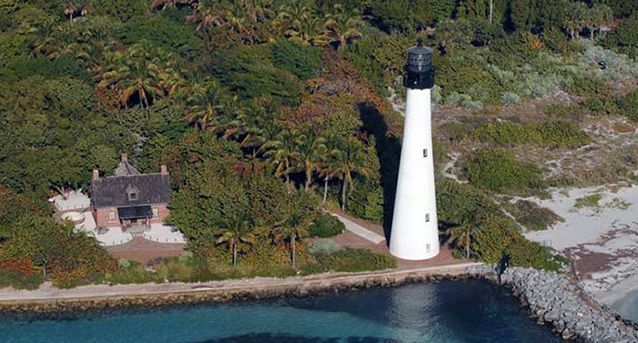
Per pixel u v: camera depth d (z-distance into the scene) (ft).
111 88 534.78
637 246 457.27
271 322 401.08
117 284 416.26
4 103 512.22
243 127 489.67
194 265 424.87
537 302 407.44
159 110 508.12
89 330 393.29
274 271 424.87
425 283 425.69
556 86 653.30
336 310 409.69
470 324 400.88
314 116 527.40
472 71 648.79
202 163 472.85
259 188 449.89
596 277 428.15
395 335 393.91
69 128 499.92
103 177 464.24
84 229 452.35
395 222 435.53
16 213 438.81
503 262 434.71
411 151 416.87
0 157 468.34
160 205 457.68
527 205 491.31
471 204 473.26
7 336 388.37
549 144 569.23
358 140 512.22
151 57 554.05
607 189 519.60
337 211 479.82
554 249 451.12
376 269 430.20
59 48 573.74
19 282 413.59
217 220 437.99
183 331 393.91
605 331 381.81
